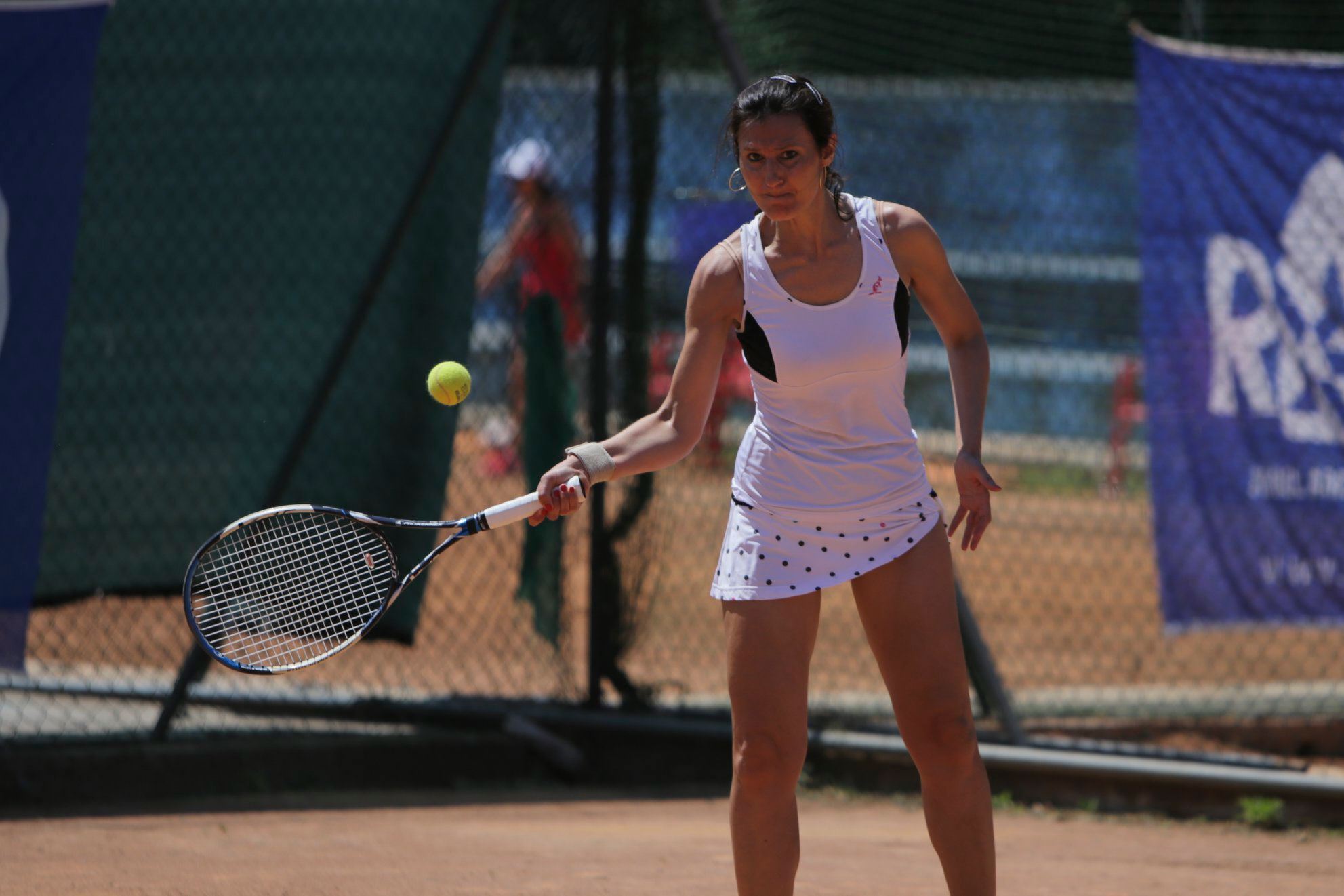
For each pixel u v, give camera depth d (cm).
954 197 2931
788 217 1130
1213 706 2345
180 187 2036
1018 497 4403
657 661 2534
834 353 1139
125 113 2012
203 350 2041
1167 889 1559
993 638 3008
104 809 1875
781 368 1154
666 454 1220
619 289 2244
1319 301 2120
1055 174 2945
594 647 2200
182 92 2041
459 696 2248
